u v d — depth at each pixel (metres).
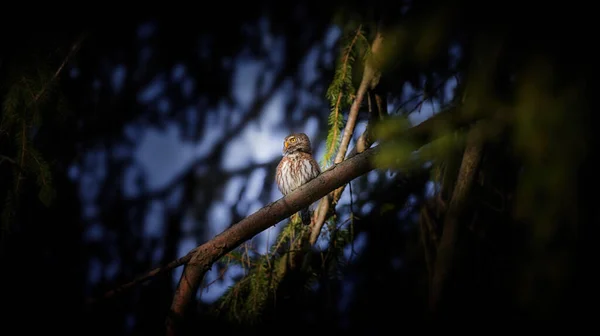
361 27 7.16
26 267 7.35
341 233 8.51
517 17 3.63
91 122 7.99
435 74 7.34
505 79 4.11
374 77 7.62
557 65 3.51
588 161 3.62
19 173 6.66
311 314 8.26
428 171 8.34
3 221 6.72
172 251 8.53
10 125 6.62
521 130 3.59
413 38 4.11
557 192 3.58
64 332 7.30
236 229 7.63
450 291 6.26
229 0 7.49
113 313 7.86
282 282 8.24
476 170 6.52
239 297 8.01
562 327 3.99
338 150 7.96
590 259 3.83
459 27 3.83
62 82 7.27
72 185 7.96
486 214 7.33
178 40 7.65
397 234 8.48
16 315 7.14
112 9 7.08
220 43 7.76
